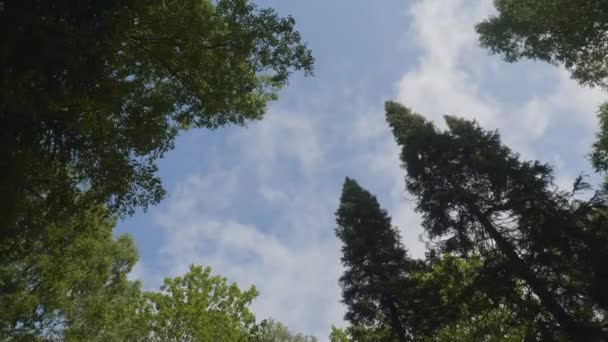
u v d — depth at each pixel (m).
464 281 17.09
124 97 7.86
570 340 12.66
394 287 17.55
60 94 6.66
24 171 6.58
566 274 13.80
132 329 19.36
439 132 18.83
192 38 8.74
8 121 6.42
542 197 14.84
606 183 16.78
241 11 9.85
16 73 6.18
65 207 8.78
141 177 8.73
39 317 15.29
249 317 21.94
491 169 16.36
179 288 21.41
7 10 6.12
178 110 10.38
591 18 13.13
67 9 6.71
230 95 10.44
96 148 8.04
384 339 19.06
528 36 16.38
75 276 15.84
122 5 7.32
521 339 17.09
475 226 16.50
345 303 20.80
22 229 8.21
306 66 10.41
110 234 17.69
